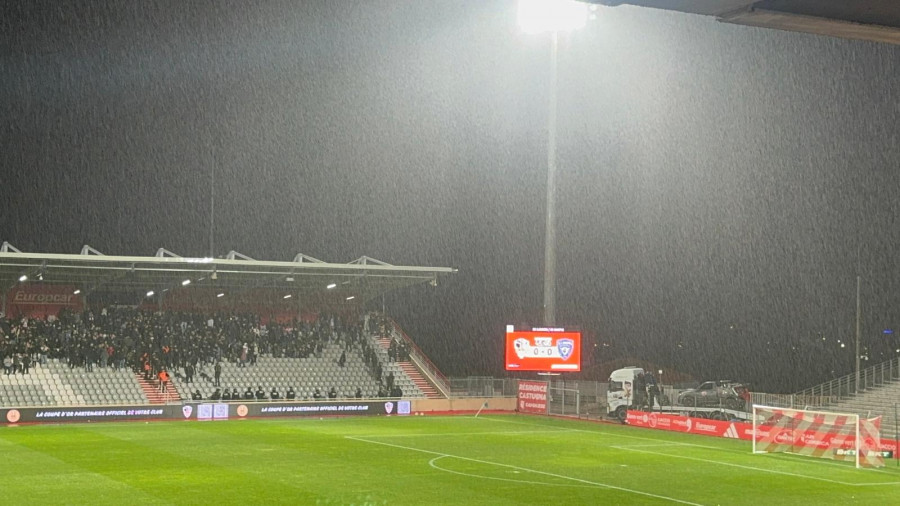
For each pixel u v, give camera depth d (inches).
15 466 1093.1
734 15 273.6
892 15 278.5
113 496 882.1
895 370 1945.1
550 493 917.2
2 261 1793.8
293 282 2224.4
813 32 288.7
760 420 1430.9
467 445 1363.2
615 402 1797.5
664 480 1020.5
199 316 2197.3
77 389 1878.7
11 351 1887.3
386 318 2405.3
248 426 1665.8
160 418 1787.6
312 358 2188.7
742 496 920.3
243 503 847.1
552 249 1968.5
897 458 1203.9
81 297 2240.4
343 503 850.8
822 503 887.1
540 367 1971.0
